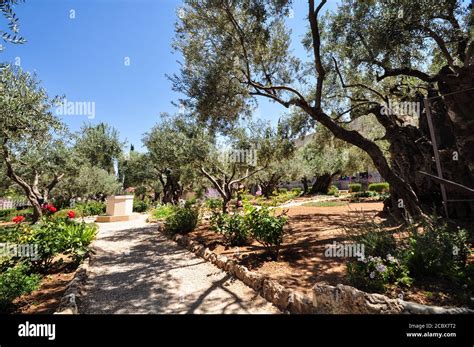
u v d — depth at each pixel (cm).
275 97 696
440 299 245
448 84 536
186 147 962
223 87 658
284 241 590
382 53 616
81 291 388
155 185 2623
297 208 1334
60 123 746
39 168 1232
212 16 643
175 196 2111
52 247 467
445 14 561
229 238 623
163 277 459
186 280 440
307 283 361
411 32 561
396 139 805
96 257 612
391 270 284
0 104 492
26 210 1742
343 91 995
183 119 1096
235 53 674
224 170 1081
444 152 671
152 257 605
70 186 1862
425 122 764
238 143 1025
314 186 2691
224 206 996
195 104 689
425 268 285
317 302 297
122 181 2691
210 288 400
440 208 659
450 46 693
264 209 531
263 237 487
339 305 269
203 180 1544
